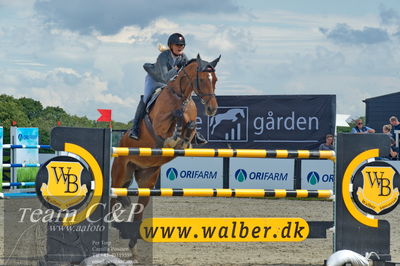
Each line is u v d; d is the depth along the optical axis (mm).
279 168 24688
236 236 10039
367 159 10469
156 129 11711
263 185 24875
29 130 24109
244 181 25125
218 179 25375
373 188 10461
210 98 11461
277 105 25922
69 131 9562
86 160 9641
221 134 26438
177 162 25750
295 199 23953
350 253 10086
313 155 10320
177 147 11859
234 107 26297
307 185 24406
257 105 26109
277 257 11562
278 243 13336
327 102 25562
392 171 10523
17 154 23484
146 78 12328
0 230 13469
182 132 11734
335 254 10078
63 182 9547
